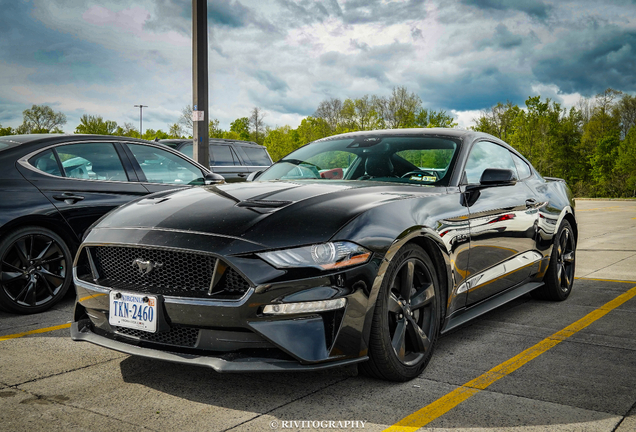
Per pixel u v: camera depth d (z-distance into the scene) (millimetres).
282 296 2164
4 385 2514
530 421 2111
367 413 2191
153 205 2762
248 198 2672
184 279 2332
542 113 73438
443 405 2270
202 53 8211
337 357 2230
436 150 3408
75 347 3145
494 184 3314
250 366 2152
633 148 65188
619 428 2045
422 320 2715
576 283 5199
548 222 4090
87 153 4504
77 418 2143
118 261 2541
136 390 2449
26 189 4004
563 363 2824
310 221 2334
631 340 3260
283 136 81938
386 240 2389
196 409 2234
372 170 3381
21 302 3971
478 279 3168
